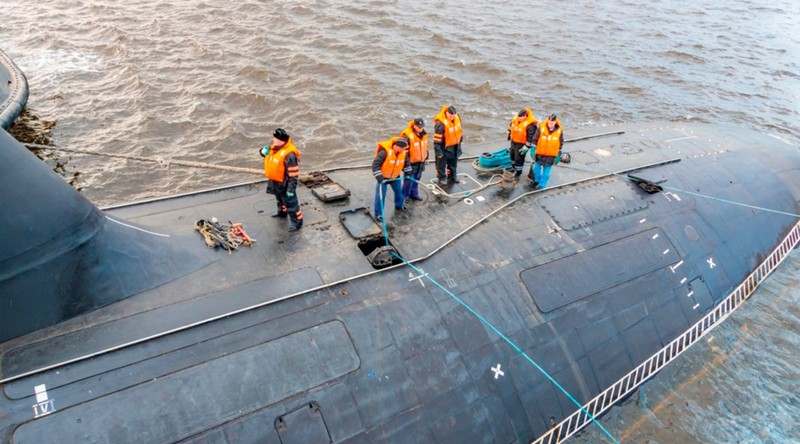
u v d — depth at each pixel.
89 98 22.00
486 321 10.10
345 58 27.00
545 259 11.48
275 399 7.96
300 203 11.66
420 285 10.02
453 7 36.41
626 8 41.06
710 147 17.28
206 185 17.77
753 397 12.18
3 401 6.99
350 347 8.79
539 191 13.17
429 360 9.25
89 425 7.04
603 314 11.38
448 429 8.95
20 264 7.63
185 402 7.52
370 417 8.44
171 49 26.52
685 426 11.45
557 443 10.20
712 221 14.48
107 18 29.55
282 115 21.78
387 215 11.66
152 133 20.05
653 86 27.73
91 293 8.37
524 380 9.98
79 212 8.31
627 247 12.58
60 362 7.49
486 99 24.62
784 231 15.98
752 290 14.60
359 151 19.98
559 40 32.72
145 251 9.16
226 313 8.62
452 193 12.71
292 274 9.62
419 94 24.31
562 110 24.27
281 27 30.09
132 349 7.80
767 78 30.14
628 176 14.70
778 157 17.77
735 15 41.94
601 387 10.89
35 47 26.05
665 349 12.05
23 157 7.70
